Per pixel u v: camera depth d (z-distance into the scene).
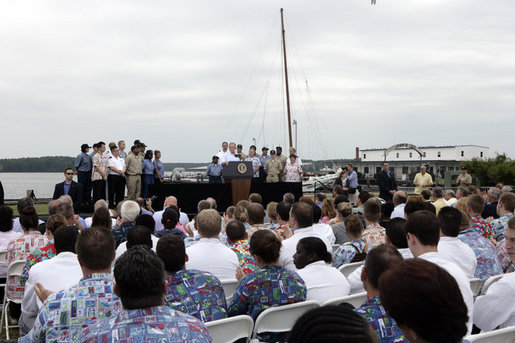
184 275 2.95
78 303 2.45
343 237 5.96
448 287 1.22
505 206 6.00
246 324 2.86
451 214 3.80
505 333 2.55
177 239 2.98
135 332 1.92
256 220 5.76
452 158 59.12
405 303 1.22
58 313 2.42
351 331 1.08
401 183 37.91
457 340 1.20
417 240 3.00
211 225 3.96
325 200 7.47
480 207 5.52
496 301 2.89
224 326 2.77
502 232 5.88
